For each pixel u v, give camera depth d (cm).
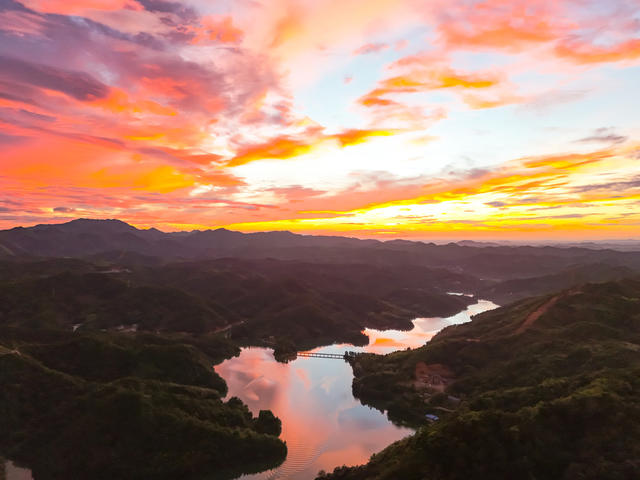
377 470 10700
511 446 9300
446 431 9844
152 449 12838
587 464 8738
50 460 12681
